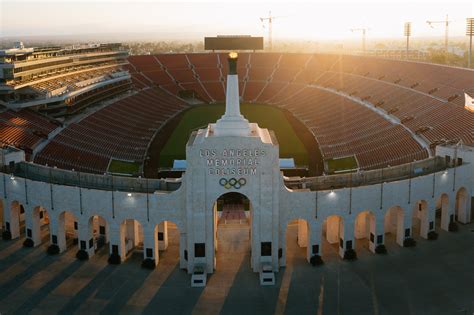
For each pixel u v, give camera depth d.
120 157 135.88
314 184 80.69
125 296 67.25
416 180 79.75
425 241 82.75
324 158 135.00
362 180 82.06
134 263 76.56
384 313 62.56
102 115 164.25
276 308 64.38
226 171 71.69
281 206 74.25
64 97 144.62
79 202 76.12
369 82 195.50
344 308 63.91
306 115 187.00
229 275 73.38
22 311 63.16
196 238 72.94
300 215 74.94
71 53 175.25
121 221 75.25
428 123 132.75
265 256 73.75
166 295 67.69
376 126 147.50
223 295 67.75
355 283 70.06
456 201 92.31
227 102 74.62
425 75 175.25
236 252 81.00
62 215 78.88
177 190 73.69
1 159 86.81
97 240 83.94
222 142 71.00
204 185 71.94
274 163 71.56
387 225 86.25
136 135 158.25
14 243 83.00
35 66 140.50
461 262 75.19
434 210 83.19
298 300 66.12
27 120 132.12
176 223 74.25
